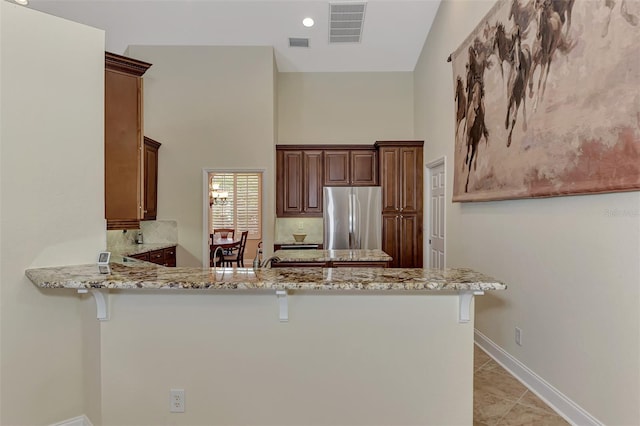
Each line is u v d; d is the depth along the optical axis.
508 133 2.56
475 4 3.22
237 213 8.30
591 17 1.76
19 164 1.69
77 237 1.89
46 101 1.78
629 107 1.56
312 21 4.58
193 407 1.70
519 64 2.41
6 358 1.66
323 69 5.64
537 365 2.31
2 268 1.65
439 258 4.49
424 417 1.68
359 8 4.39
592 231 1.84
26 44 1.71
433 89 4.60
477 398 2.28
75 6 4.18
